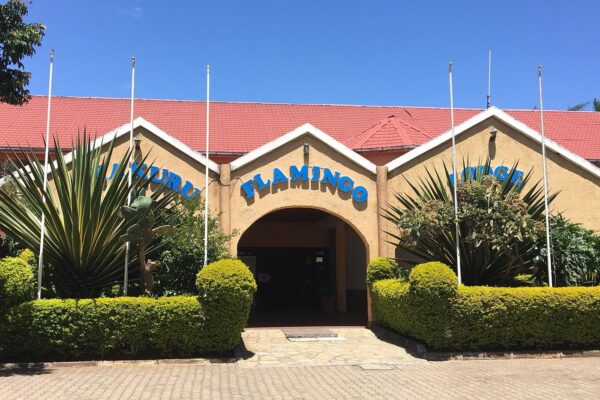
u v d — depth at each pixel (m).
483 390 9.02
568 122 24.77
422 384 9.46
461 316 11.95
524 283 14.09
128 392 8.74
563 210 16.39
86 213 11.27
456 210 13.00
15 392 8.62
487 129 16.52
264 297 23.67
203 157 15.48
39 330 10.93
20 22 10.88
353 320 18.70
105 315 11.14
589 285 14.08
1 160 18.47
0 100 11.34
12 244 14.02
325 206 15.70
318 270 24.20
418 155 16.19
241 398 8.42
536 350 12.24
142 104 23.66
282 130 22.56
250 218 15.37
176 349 11.51
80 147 12.33
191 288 13.18
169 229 11.65
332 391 8.93
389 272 15.38
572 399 8.41
